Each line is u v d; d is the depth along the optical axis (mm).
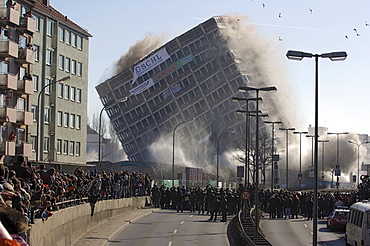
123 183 45719
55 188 23406
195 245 28359
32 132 62969
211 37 112062
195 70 112750
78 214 27625
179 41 112125
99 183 32750
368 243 25000
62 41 69438
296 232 37312
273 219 48281
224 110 114812
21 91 48688
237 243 28172
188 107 114188
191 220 43656
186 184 75375
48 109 66688
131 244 28172
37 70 64125
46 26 65875
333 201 57312
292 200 48969
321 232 38000
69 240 24547
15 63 49469
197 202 55156
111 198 40875
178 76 113438
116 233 32938
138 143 117000
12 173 14062
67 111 71000
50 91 67188
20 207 11656
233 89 114375
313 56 28172
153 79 113562
